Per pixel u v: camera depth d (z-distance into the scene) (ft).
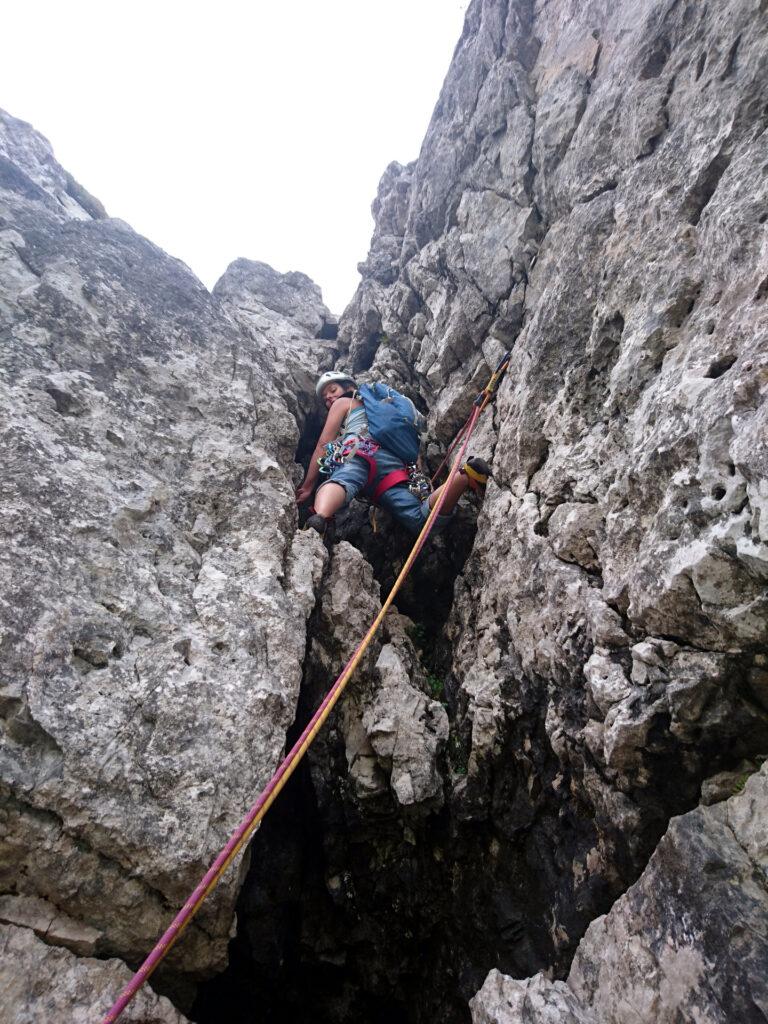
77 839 6.92
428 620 14.62
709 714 6.59
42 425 9.98
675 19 11.41
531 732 9.42
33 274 12.52
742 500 6.30
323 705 8.27
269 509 11.63
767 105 8.80
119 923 7.04
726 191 8.57
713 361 7.44
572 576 9.16
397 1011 10.78
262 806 7.00
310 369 18.43
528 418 11.70
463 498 14.40
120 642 8.34
